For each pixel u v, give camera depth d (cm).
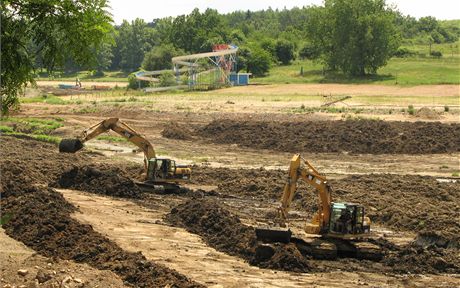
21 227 3103
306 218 4072
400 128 7219
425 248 3256
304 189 4681
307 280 2756
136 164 5794
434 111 8462
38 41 2252
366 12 14950
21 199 3503
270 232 3044
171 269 2681
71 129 8069
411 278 2858
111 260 2747
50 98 11619
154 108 9600
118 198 4325
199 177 5316
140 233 3397
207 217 3591
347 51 14750
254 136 7381
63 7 2238
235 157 6531
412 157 6506
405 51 17725
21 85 2291
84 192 4391
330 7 15225
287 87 12512
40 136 7069
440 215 3938
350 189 4706
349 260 3100
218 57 14012
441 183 4994
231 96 11050
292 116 8631
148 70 16150
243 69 15550
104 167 5128
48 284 2425
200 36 18062
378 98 10288
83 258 2772
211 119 8831
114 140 7462
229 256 3092
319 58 16150
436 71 14950
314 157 6544
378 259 3106
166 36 19112
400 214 3950
